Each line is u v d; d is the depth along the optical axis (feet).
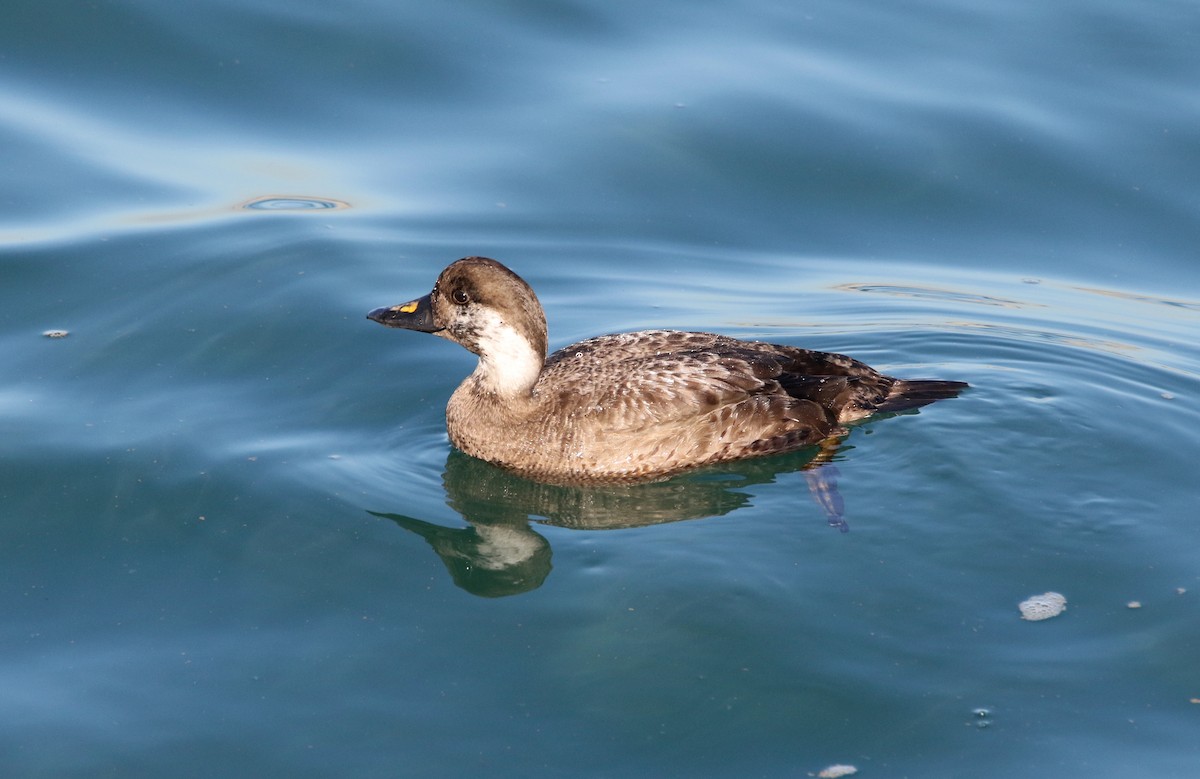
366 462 45.57
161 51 65.67
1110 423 46.80
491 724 33.09
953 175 62.28
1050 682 34.22
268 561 39.75
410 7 68.44
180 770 31.65
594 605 37.47
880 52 68.18
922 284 57.11
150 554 39.91
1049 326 54.60
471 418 46.03
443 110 64.28
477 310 44.57
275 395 49.16
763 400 44.75
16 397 47.57
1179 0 70.54
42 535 40.57
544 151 62.64
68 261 55.47
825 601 37.27
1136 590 37.76
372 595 38.29
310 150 62.03
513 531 42.09
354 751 32.22
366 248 57.57
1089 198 61.46
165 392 48.70
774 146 63.21
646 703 33.68
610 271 57.72
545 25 68.49
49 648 35.73
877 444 45.47
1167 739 32.35
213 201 59.11
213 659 35.37
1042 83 66.28
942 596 37.50
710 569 38.81
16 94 62.90
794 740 32.45
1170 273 58.29
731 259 58.90
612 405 44.34
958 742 32.32
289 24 67.15
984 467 43.83
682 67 66.54
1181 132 63.82
